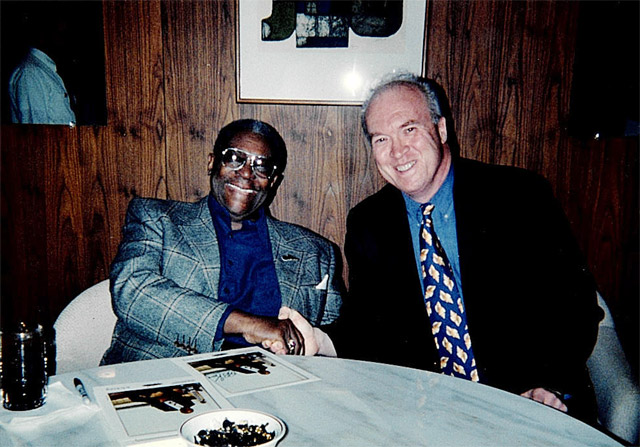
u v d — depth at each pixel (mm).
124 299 1419
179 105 1915
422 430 763
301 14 1855
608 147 1937
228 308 1379
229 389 898
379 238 1544
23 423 755
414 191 1466
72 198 1940
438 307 1462
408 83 1485
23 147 1901
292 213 1983
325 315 1670
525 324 1442
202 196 1963
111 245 1974
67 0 1845
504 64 1904
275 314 1626
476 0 1873
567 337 1344
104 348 1475
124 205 1956
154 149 1933
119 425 752
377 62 1876
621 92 1889
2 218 1930
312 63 1879
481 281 1438
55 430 743
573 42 1888
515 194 1502
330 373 991
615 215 1961
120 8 1858
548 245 1447
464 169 1537
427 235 1479
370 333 1498
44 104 1880
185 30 1877
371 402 858
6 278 1959
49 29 1850
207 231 1593
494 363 1419
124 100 1902
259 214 1713
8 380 797
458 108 1923
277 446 702
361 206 1639
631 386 1236
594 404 1288
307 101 1899
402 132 1435
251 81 1893
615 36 1863
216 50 1888
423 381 963
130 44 1877
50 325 1988
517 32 1890
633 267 1971
